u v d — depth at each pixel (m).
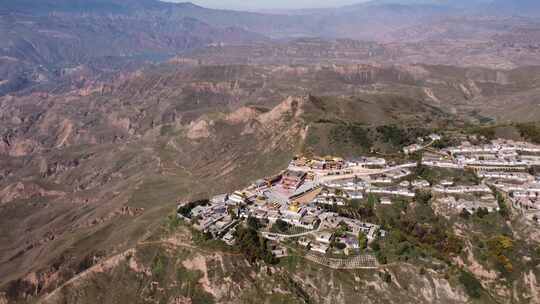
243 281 179.12
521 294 178.25
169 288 185.62
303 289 177.00
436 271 179.88
